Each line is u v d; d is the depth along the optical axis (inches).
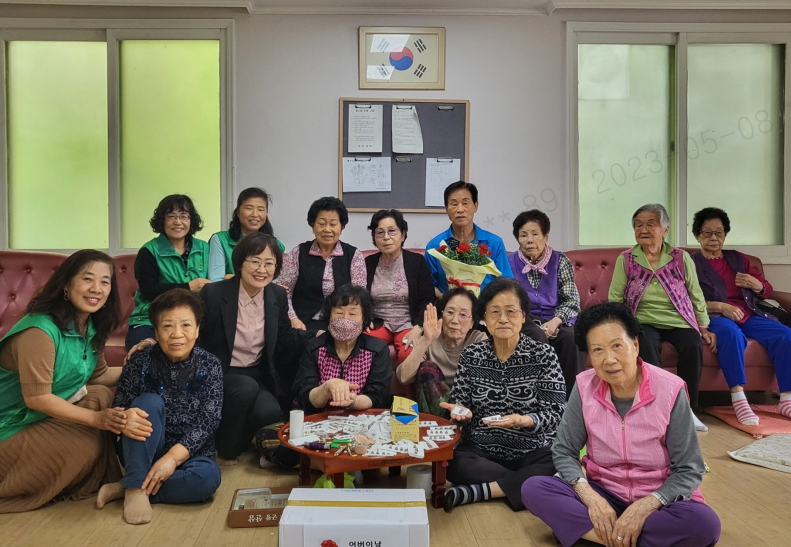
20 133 155.3
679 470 64.8
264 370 103.8
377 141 152.9
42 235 156.6
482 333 98.0
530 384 84.6
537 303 122.9
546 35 153.5
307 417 89.4
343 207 119.1
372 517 61.8
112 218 154.2
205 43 153.8
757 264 140.0
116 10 151.0
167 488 79.1
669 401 65.5
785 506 80.1
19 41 153.8
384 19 152.3
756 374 124.7
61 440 77.6
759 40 154.9
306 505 64.7
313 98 152.6
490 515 77.5
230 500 82.0
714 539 61.7
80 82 154.9
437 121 153.3
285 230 153.7
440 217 154.7
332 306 95.6
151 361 84.2
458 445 87.5
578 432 71.1
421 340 94.5
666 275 125.2
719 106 157.4
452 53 152.9
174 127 154.9
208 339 100.7
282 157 152.9
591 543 68.0
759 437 110.3
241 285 101.3
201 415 83.8
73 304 78.5
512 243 155.3
